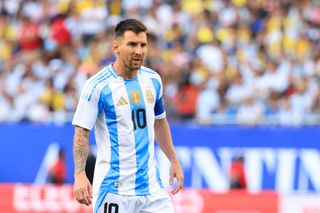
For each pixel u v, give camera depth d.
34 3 56.94
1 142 41.34
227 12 56.66
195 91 46.22
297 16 57.25
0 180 41.22
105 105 20.41
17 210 36.25
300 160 40.59
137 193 20.61
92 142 39.47
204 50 52.19
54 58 51.25
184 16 56.00
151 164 20.91
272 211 35.78
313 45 54.78
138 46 20.14
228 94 46.62
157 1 56.69
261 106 45.59
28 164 41.19
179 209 35.75
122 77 20.61
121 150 20.50
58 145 41.12
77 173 20.03
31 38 53.62
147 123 20.77
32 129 41.25
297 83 47.81
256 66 50.56
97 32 53.47
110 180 20.55
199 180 40.62
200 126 40.91
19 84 48.66
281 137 40.72
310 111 45.59
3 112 46.12
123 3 56.47
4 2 57.28
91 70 48.62
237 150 40.69
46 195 36.31
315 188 40.53
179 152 40.78
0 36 55.41
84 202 19.91
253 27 55.84
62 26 53.28
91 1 56.28
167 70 47.25
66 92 47.22
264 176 40.59
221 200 35.75
